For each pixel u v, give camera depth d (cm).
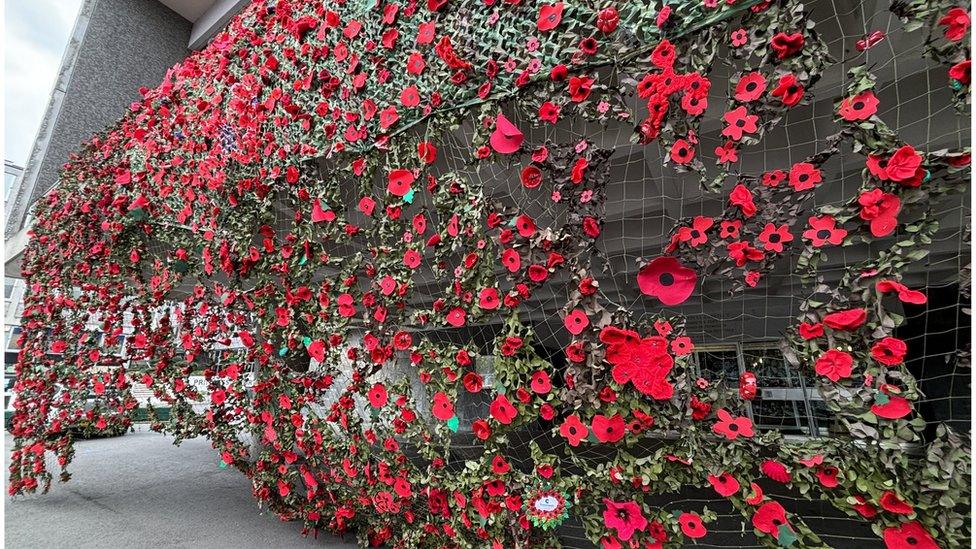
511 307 155
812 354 112
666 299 131
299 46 254
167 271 305
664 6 136
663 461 134
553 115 153
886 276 104
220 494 385
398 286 186
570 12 155
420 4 199
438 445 186
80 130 663
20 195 654
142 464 529
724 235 122
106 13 685
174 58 751
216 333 271
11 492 379
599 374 139
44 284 415
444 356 174
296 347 237
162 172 321
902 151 101
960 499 97
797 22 117
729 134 121
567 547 178
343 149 217
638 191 292
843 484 110
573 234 145
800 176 113
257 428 264
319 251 224
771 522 118
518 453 277
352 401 209
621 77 143
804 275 114
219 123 294
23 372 409
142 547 270
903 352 99
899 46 185
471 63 178
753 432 118
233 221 263
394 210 192
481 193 166
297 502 274
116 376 339
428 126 189
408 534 209
